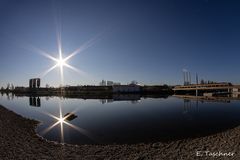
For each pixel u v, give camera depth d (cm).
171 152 1452
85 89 17512
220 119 3019
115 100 7919
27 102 7325
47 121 3130
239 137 1542
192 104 5597
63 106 5700
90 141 1914
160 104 5866
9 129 1986
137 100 7706
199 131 2209
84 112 4266
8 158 1236
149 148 1603
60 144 1778
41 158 1327
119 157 1399
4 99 9181
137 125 2708
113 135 2141
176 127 2492
